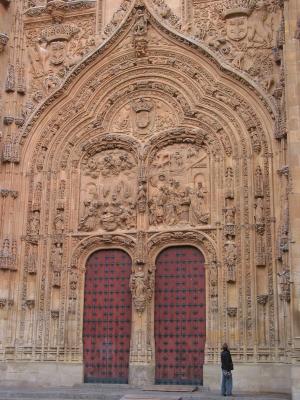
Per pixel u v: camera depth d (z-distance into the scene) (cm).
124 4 2734
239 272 2370
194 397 2036
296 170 2077
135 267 2502
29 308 2553
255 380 2239
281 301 2266
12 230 2598
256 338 2283
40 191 2656
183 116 2608
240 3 2612
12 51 2802
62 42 2805
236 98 2542
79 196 2661
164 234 2511
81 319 2534
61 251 2578
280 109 2373
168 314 2472
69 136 2714
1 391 2228
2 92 2731
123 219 2577
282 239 2192
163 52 2672
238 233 2408
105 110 2706
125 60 2708
